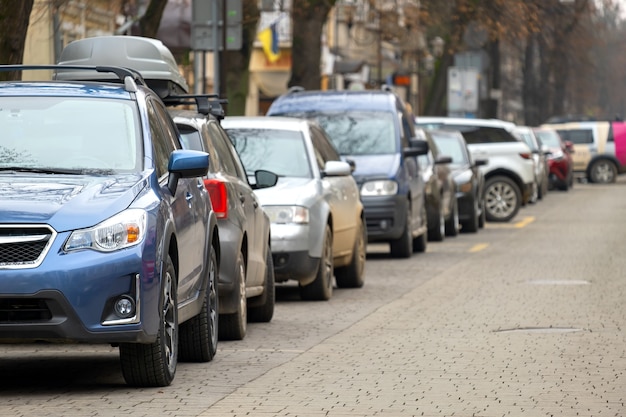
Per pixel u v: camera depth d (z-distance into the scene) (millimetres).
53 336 20406
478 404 20781
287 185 37344
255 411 20203
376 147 52656
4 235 20438
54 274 20266
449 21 99312
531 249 58531
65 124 23031
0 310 20406
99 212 20766
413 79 164500
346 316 34125
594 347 27531
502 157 82125
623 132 145500
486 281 43750
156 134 23703
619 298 37688
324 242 37500
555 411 20109
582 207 98812
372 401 21125
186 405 20703
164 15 70625
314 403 20938
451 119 83438
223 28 55500
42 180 21594
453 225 68125
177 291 22766
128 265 20594
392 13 104000
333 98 53719
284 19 129750
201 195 25391
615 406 20516
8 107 23234
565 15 133375
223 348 27938
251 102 132250
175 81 34281
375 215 51562
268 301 32531
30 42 70062
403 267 49781
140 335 20766
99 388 22359
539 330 30578
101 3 76750
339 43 146375
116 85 24094
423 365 25234
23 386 22656
